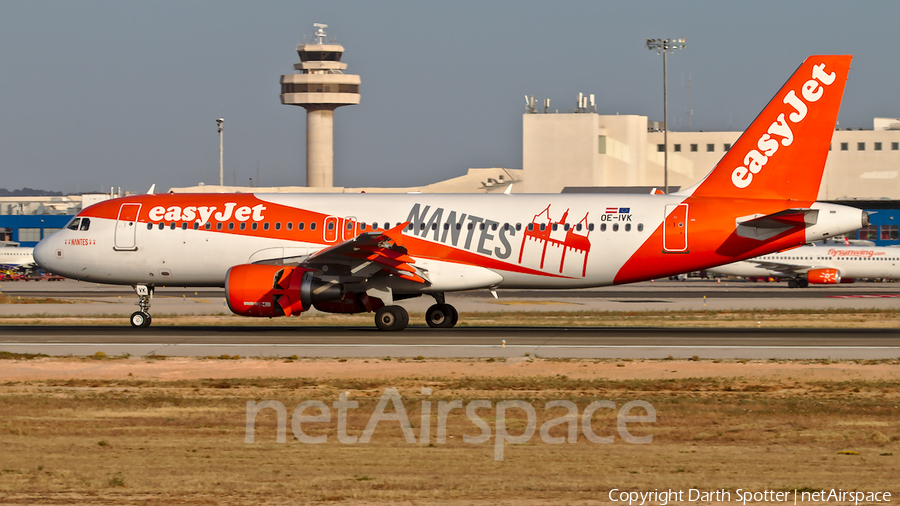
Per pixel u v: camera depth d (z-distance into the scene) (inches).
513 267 4891.7
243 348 3988.7
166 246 5078.7
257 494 1845.5
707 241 4803.2
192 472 2009.1
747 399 2854.3
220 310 6565.0
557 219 4877.0
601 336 4532.5
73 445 2247.8
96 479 1950.1
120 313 6353.3
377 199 5044.3
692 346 4099.4
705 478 1983.3
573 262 4862.2
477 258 4894.2
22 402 2768.2
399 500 1801.2
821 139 4773.6
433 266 4862.2
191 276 5132.9
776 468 2066.9
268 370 3363.7
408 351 3887.8
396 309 4781.0
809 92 4773.6
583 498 1829.5
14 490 1867.6
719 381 3164.4
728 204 4827.8
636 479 1973.4
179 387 3029.0
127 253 5108.3
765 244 4805.6
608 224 4845.0
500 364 3508.9
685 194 4936.0
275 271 4621.1
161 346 4062.5
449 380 3164.4
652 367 3452.3
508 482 1940.2
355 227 4945.9
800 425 2502.5
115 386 3051.2
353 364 3501.5
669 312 6594.5
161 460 2110.0
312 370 3363.7
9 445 2244.1
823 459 2149.4
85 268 5177.2
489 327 5113.2
